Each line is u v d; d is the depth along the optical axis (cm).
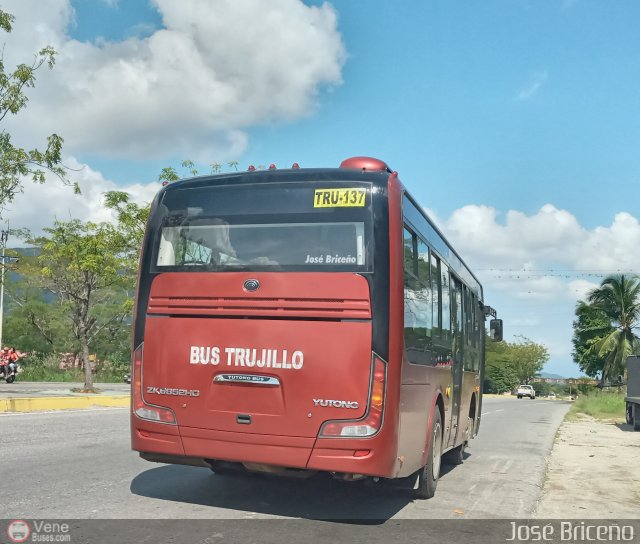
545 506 803
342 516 678
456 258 1019
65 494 703
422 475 778
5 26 1578
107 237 2572
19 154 1590
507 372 9975
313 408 623
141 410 682
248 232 674
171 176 2666
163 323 683
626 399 2456
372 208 650
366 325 624
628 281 5662
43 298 5172
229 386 649
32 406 1742
